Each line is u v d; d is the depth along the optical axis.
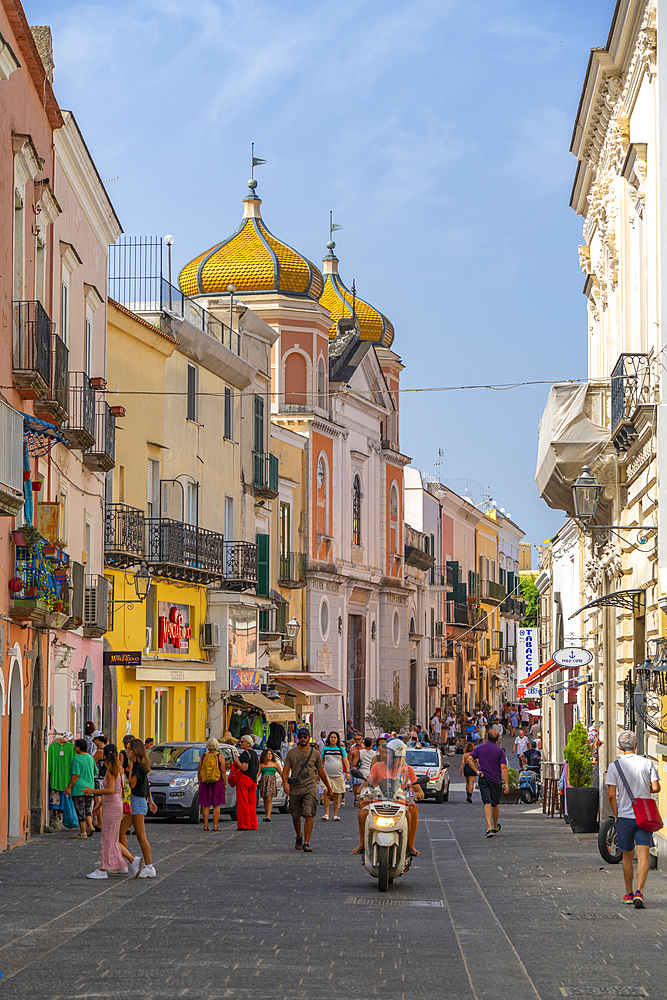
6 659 19.77
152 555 35.12
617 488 22.64
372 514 61.72
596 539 25.44
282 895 14.91
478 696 90.38
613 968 10.39
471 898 14.80
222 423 42.34
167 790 27.78
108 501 32.97
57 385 23.08
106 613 30.08
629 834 13.87
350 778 42.66
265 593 46.16
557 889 15.45
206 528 40.56
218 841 22.62
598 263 27.56
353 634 60.03
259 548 46.22
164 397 36.84
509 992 9.45
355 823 28.22
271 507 49.53
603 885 15.76
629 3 19.81
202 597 39.66
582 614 32.88
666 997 9.30
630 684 22.30
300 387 54.19
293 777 20.94
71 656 26.88
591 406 23.03
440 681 78.38
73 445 26.30
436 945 11.50
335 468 56.66
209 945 11.32
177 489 37.69
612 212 24.30
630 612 22.44
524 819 29.88
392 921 12.95
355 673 60.00
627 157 20.78
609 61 22.17
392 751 16.48
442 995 9.32
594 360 29.28
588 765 24.95
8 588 19.92
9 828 20.69
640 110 20.45
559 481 23.67
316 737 53.12
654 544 19.11
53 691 24.88
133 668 34.00
